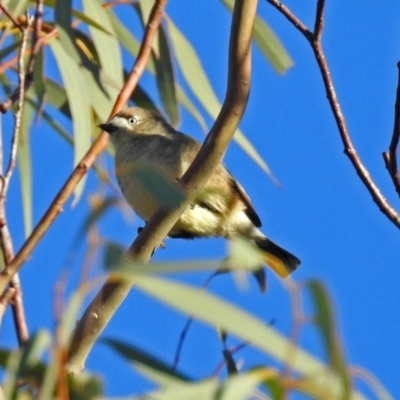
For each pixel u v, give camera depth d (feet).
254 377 18.45
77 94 32.42
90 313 25.72
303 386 18.35
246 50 27.89
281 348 18.84
